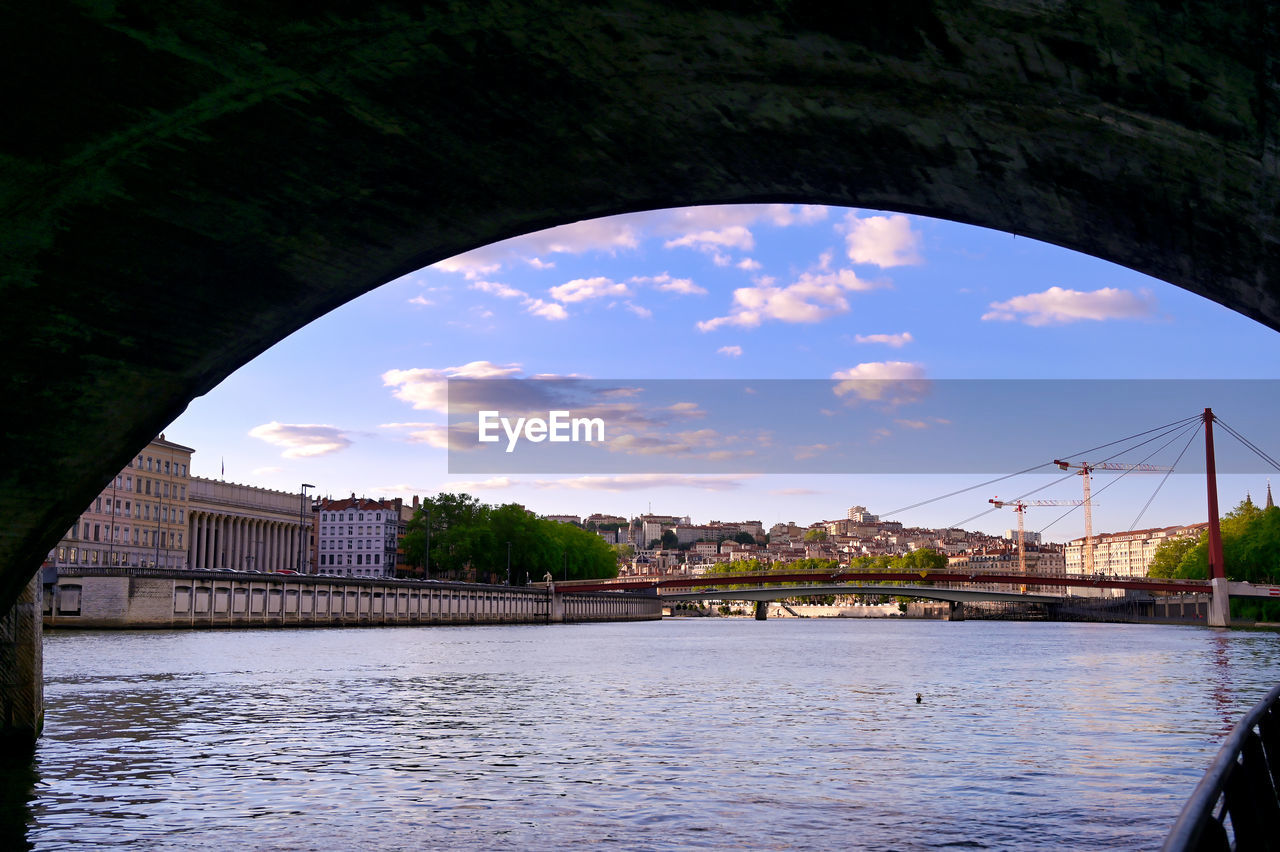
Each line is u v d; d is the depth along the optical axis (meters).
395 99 8.57
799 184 9.65
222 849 16.00
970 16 6.49
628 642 100.31
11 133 8.59
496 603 169.00
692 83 8.13
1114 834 17.33
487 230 10.77
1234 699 40.38
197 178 9.25
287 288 10.93
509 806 19.30
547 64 8.09
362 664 59.19
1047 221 8.84
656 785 21.50
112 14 7.65
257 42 7.91
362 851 16.02
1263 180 6.86
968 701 39.38
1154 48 6.18
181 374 11.53
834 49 7.31
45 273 9.84
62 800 19.17
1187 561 165.75
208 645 75.94
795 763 24.31
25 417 11.09
